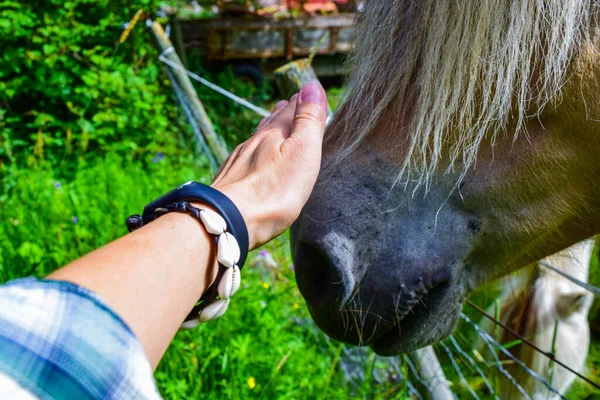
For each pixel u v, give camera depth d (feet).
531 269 5.79
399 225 4.20
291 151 2.83
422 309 4.48
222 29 25.49
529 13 3.89
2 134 15.15
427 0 4.09
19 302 1.62
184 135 17.69
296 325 8.61
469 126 4.10
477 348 7.18
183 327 2.39
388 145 4.23
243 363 6.90
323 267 4.27
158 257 2.08
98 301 1.73
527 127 4.12
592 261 7.13
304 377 7.07
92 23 17.90
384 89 4.32
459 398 7.86
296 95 3.37
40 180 12.80
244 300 7.97
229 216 2.34
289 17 26.68
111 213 11.16
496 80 4.03
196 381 6.90
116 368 1.65
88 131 15.48
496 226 4.31
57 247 9.55
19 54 15.96
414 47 4.18
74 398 1.55
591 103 3.96
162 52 12.37
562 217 4.39
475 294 5.91
